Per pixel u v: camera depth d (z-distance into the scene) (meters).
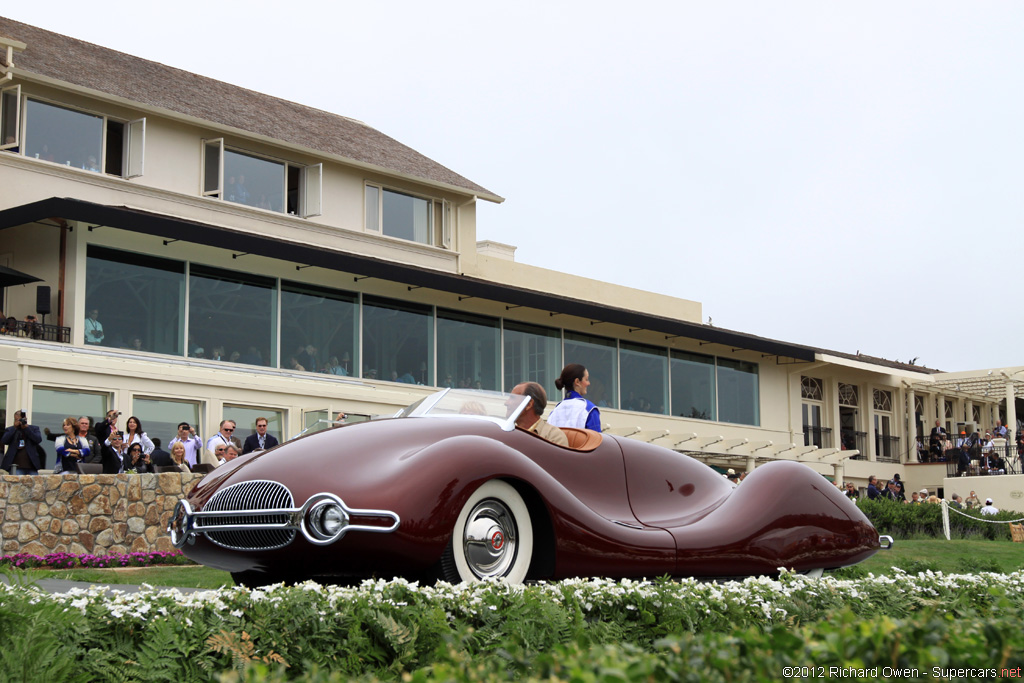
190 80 21.25
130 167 17.69
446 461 4.11
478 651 3.13
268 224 19.67
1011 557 11.17
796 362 27.69
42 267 15.52
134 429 12.02
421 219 22.69
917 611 3.90
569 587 3.57
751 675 1.76
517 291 20.39
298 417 15.99
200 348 16.47
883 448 31.00
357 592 3.28
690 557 4.71
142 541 10.05
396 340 19.53
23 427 10.87
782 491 5.25
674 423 24.50
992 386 30.72
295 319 17.92
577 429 5.55
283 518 4.09
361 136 23.59
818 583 3.99
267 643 2.95
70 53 18.98
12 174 16.31
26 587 3.05
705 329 24.36
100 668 2.77
